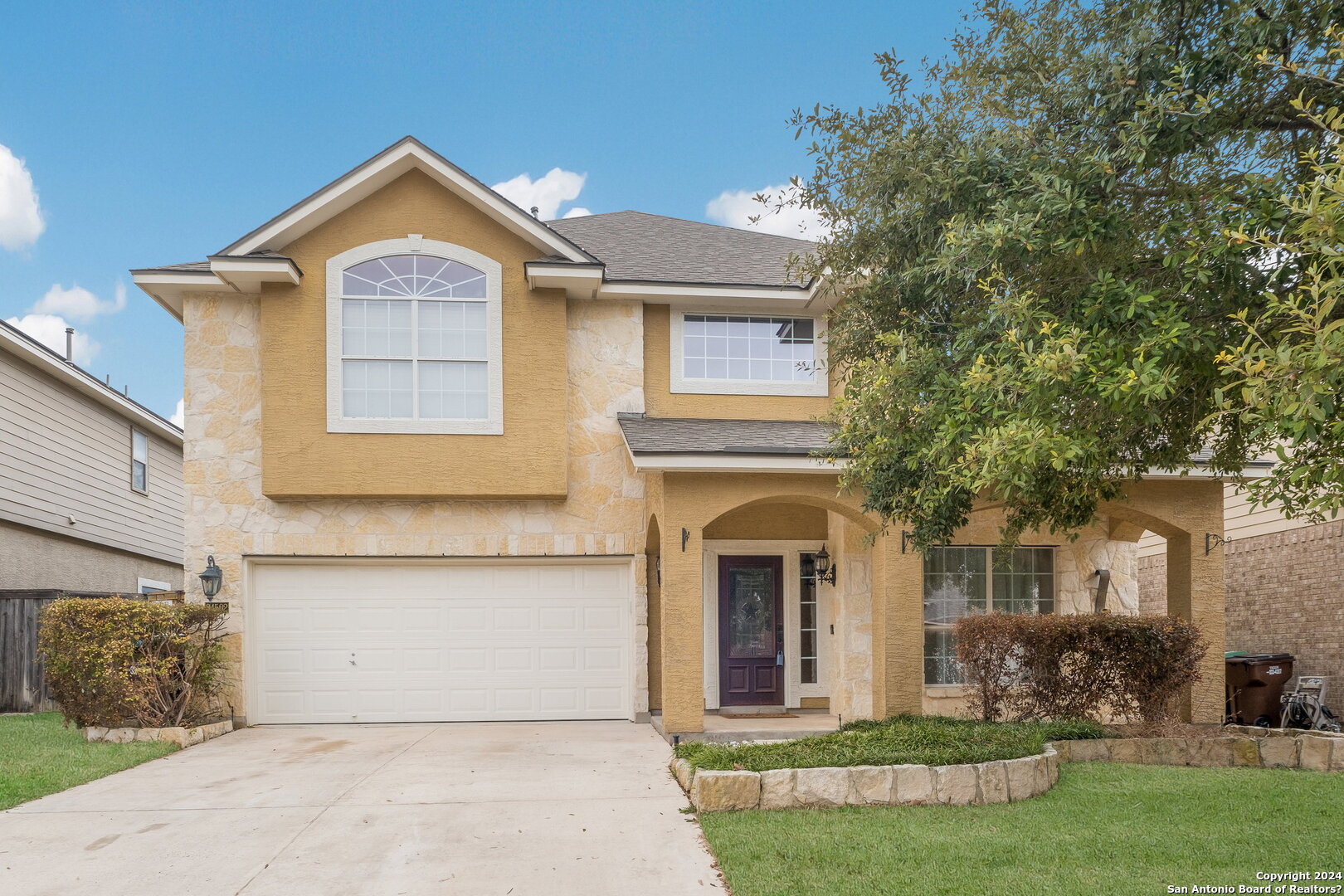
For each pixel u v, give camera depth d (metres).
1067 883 5.42
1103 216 5.64
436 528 12.70
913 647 11.16
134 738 10.75
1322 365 3.84
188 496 12.36
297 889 5.61
